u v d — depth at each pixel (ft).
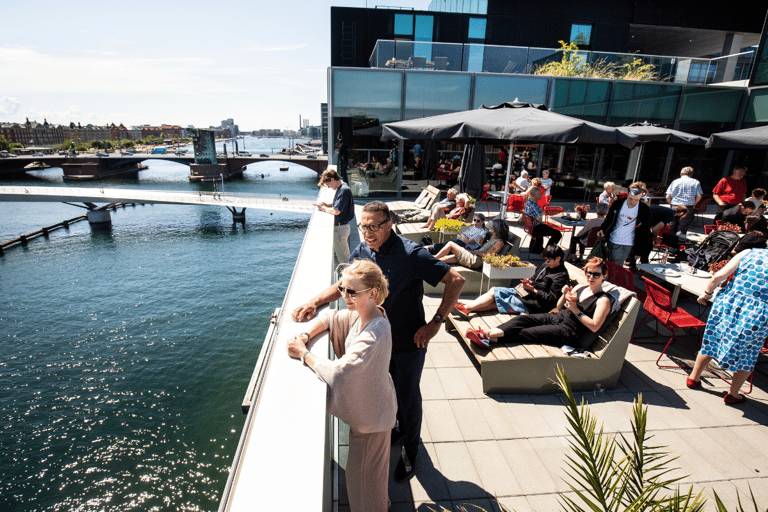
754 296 10.86
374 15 79.05
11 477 85.35
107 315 161.58
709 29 71.97
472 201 25.76
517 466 9.26
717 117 48.96
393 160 47.93
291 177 597.11
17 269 209.56
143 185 458.50
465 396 11.71
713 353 11.85
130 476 86.63
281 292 189.37
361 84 44.68
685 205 27.66
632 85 46.57
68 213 340.39
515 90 45.65
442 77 44.80
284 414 4.29
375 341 5.16
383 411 5.54
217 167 503.20
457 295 7.75
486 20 73.92
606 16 71.15
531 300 14.15
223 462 91.30
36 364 127.24
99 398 111.96
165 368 127.34
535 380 11.76
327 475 6.09
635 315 11.52
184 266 219.82
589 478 5.18
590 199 51.16
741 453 9.95
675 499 4.98
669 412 11.35
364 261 5.43
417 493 8.50
